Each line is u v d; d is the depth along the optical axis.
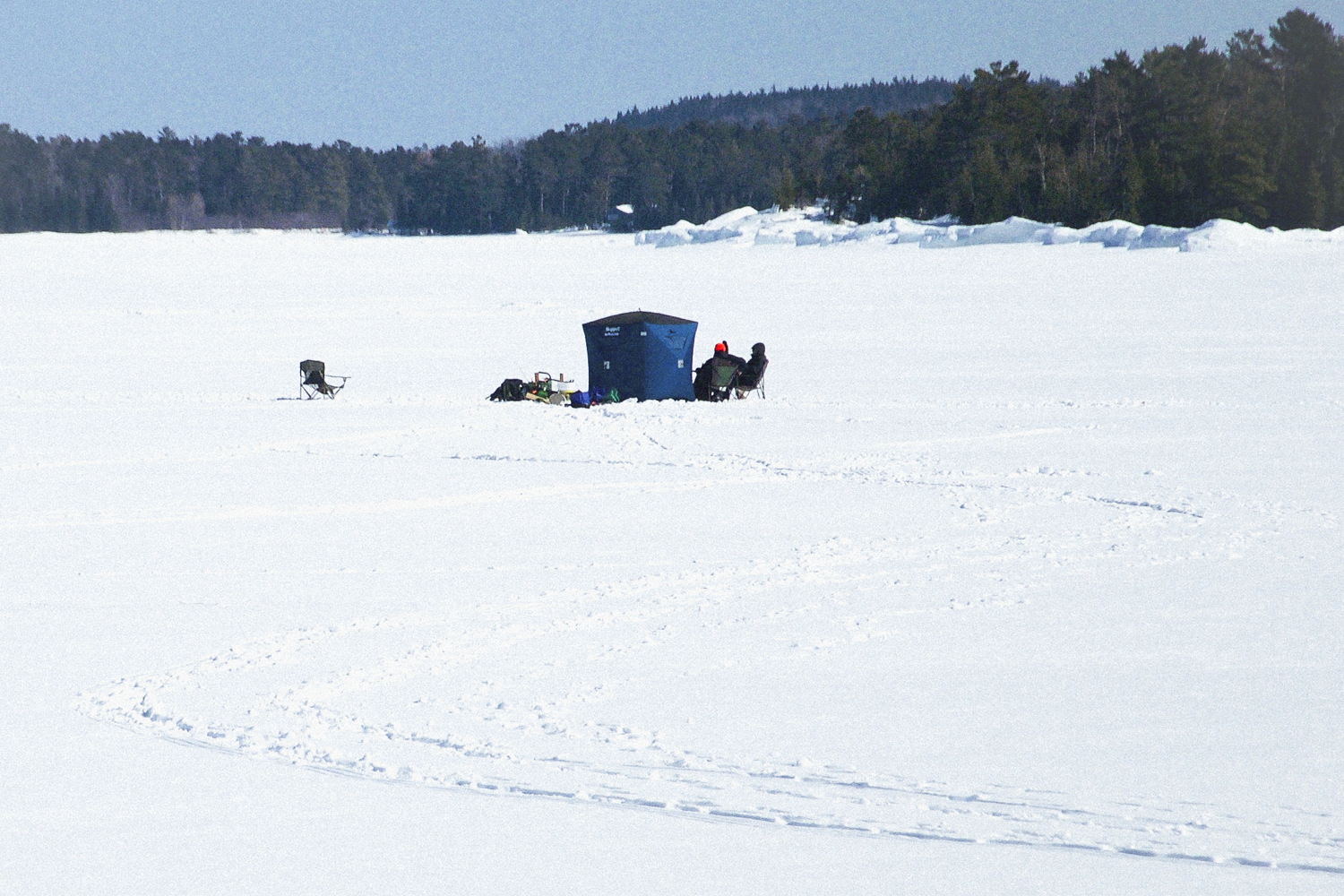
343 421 77.62
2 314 165.25
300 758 23.12
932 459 61.81
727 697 26.56
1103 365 105.38
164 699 26.72
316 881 17.94
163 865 18.50
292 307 176.50
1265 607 33.78
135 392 93.88
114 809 20.69
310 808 20.72
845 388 94.25
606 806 20.70
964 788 21.30
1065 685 27.19
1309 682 27.28
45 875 18.16
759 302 179.25
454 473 59.84
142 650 30.66
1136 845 18.88
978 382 96.19
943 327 141.25
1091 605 34.41
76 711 26.06
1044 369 103.31
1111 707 25.66
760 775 22.00
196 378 104.81
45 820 20.25
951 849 18.88
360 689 27.39
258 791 21.50
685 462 62.03
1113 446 65.19
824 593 36.16
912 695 26.59
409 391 95.81
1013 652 29.91
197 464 62.72
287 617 33.81
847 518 47.84
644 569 39.47
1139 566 39.03
